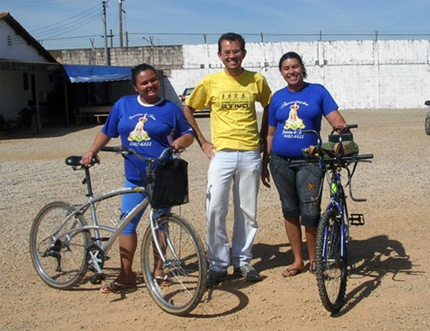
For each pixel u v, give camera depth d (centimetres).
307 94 529
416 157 1371
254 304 485
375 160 1324
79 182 1109
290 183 536
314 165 519
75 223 531
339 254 479
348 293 504
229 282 541
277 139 534
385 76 3659
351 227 723
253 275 535
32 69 2564
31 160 1498
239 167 525
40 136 2314
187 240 488
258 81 531
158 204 454
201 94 530
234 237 554
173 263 466
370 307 473
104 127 521
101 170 1260
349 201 872
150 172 463
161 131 501
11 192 1020
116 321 459
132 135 503
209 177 528
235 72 525
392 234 689
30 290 532
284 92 537
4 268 593
